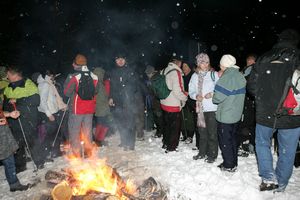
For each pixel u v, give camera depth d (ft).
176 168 17.56
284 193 13.87
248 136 19.35
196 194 14.19
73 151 20.18
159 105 24.43
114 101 21.75
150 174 16.87
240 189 14.28
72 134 19.85
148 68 24.14
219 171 16.22
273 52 13.51
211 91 17.49
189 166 17.72
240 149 19.90
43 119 20.20
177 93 19.22
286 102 13.11
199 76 17.79
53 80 20.57
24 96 17.66
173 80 19.27
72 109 19.54
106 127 23.26
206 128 18.39
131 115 21.47
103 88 21.98
